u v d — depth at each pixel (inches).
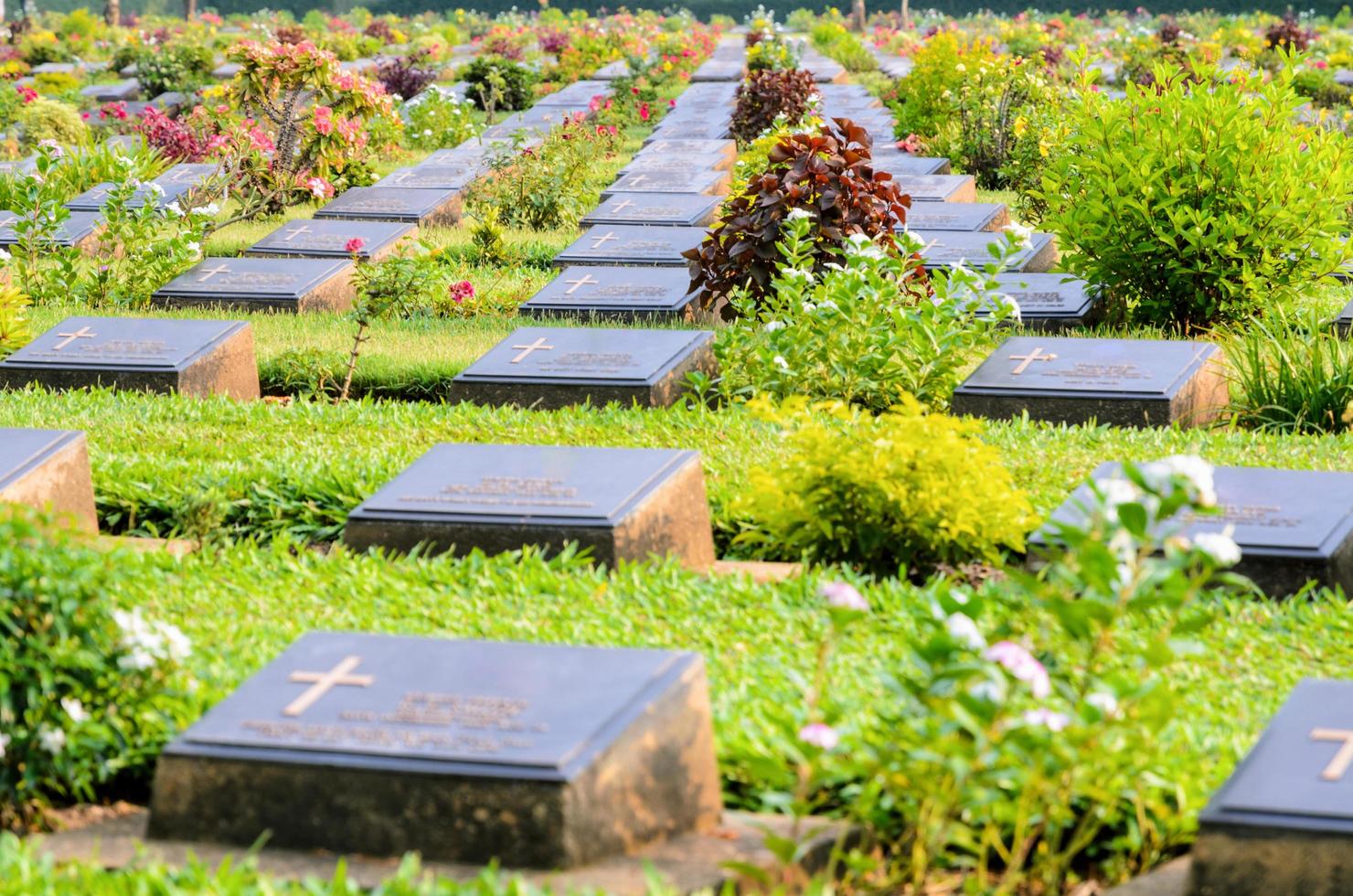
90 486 285.1
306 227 594.6
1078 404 348.2
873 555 265.0
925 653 155.9
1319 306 473.1
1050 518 242.7
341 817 160.1
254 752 162.9
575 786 154.6
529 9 2903.5
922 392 360.2
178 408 359.3
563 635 223.6
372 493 289.1
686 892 149.9
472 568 248.8
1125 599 162.9
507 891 145.3
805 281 387.5
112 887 150.3
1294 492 259.1
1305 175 449.4
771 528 273.0
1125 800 166.6
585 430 337.4
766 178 433.1
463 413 354.0
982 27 2341.3
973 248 534.3
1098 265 468.8
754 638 224.8
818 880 151.9
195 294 507.5
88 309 504.4
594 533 253.1
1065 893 161.5
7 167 768.3
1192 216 447.5
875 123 977.5
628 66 1250.6
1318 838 146.9
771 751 179.2
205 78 1429.6
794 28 2454.5
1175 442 323.6
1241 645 220.5
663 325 461.7
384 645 183.3
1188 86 471.5
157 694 188.7
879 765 152.7
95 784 186.2
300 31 1749.5
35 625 180.1
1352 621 227.6
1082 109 489.7
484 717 165.2
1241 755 180.1
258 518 288.8
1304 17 2449.6
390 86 1290.6
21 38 1971.0
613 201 630.5
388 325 475.5
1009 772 147.6
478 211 668.7
